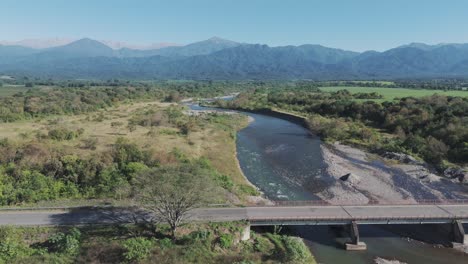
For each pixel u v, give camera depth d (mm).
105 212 41219
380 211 44531
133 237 36375
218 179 54844
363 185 60562
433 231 44750
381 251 40281
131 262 32281
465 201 50969
